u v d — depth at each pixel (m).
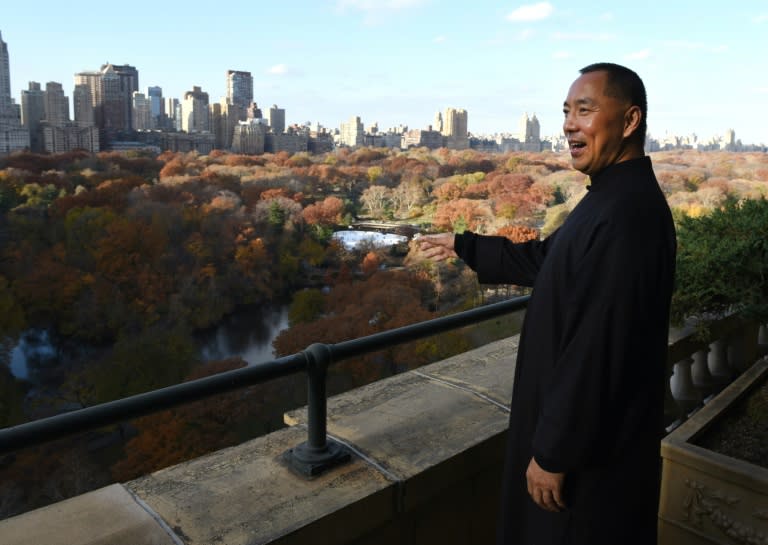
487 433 1.77
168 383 50.00
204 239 73.62
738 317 2.79
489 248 1.59
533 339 1.25
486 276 1.60
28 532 1.30
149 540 1.29
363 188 109.00
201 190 87.69
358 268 74.44
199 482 1.52
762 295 2.41
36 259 64.38
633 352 1.09
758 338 3.32
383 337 1.62
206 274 68.00
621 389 1.10
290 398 38.88
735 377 2.95
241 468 1.58
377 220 93.62
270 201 85.31
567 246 1.18
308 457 1.58
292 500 1.44
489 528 1.82
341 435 1.76
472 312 1.80
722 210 2.82
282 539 1.31
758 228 2.59
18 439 1.07
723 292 2.43
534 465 1.18
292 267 75.25
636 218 1.10
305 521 1.36
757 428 2.05
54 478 35.69
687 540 1.84
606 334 1.09
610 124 1.19
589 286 1.11
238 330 64.88
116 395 48.72
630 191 1.14
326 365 1.54
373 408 1.95
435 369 2.31
